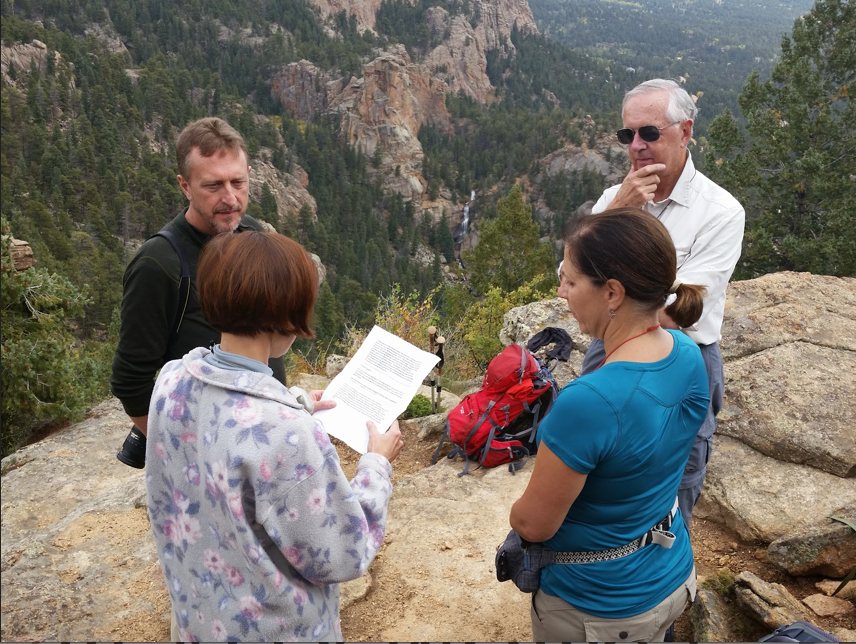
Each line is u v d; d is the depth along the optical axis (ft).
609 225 5.49
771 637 6.75
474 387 21.65
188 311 7.98
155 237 7.86
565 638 6.03
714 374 8.31
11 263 33.24
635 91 8.52
